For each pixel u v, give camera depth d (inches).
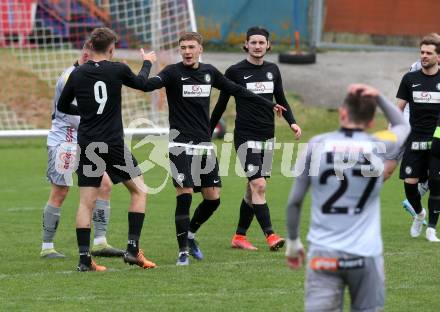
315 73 2817.4
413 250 1198.9
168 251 1206.9
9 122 2516.0
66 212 1550.2
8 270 1085.8
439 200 1268.5
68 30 2600.9
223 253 1194.0
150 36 2536.9
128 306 906.1
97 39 1043.9
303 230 1360.7
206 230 1378.0
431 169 1263.5
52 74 2610.7
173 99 1108.5
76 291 971.3
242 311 886.4
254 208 1213.1
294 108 2593.5
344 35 3088.1
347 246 669.9
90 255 1081.4
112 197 1704.0
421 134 1279.5
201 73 1111.0
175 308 897.5
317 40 3075.8
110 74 1040.8
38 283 1010.7
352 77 2792.8
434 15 3070.9
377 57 3009.4
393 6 3065.9
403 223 1429.6
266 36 1238.3
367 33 3085.6
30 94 2593.5
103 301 927.0
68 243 1272.1
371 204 682.8
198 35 1114.1
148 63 1095.6
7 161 2165.4
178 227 1106.7
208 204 1148.5
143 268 1086.4
